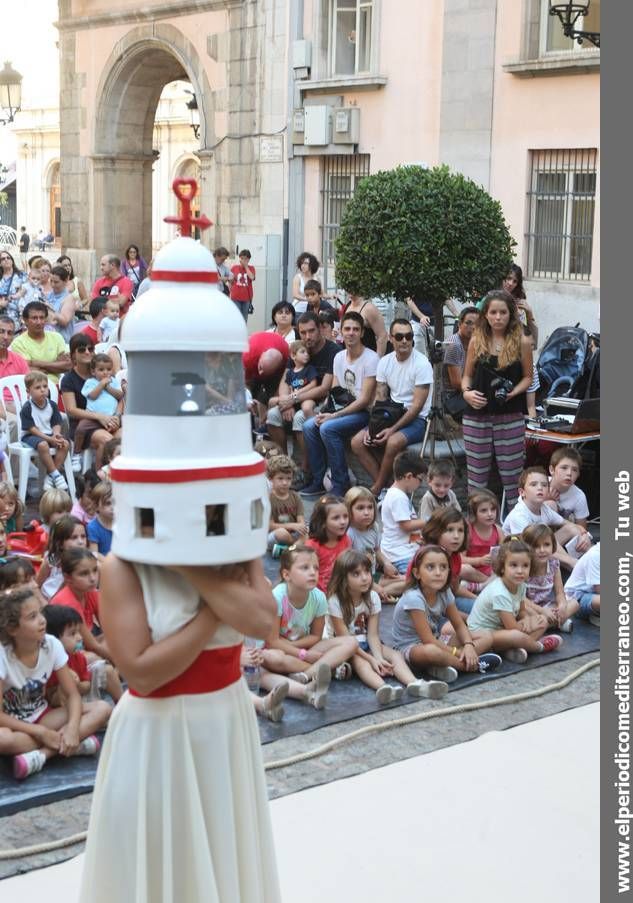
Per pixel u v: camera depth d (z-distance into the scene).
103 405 9.55
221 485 2.78
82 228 22.92
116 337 11.33
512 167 14.91
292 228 18.20
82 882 3.11
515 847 4.38
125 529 2.83
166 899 2.95
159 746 2.96
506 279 10.65
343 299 15.94
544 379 10.02
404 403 9.27
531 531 6.67
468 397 8.32
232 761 3.04
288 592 5.91
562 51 14.24
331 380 10.01
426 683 5.80
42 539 7.02
